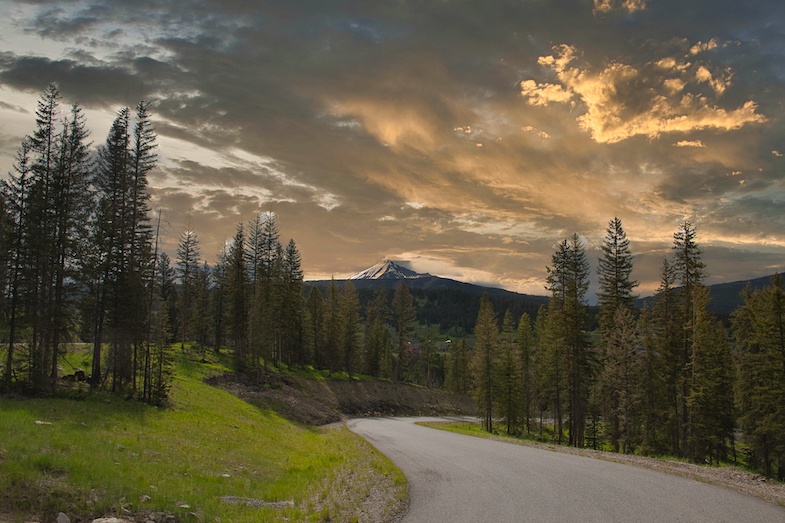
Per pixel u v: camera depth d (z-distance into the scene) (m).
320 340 85.94
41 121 33.59
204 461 18.88
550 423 72.88
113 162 37.06
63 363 40.22
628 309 42.19
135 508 11.08
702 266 39.97
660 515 11.49
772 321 33.44
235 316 64.00
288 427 41.12
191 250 72.31
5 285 31.36
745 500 13.16
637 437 41.78
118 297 35.03
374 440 32.53
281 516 12.26
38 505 9.99
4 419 16.77
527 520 11.15
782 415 33.31
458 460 21.66
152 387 33.72
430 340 108.44
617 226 45.69
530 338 63.03
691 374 39.25
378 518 11.76
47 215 32.84
